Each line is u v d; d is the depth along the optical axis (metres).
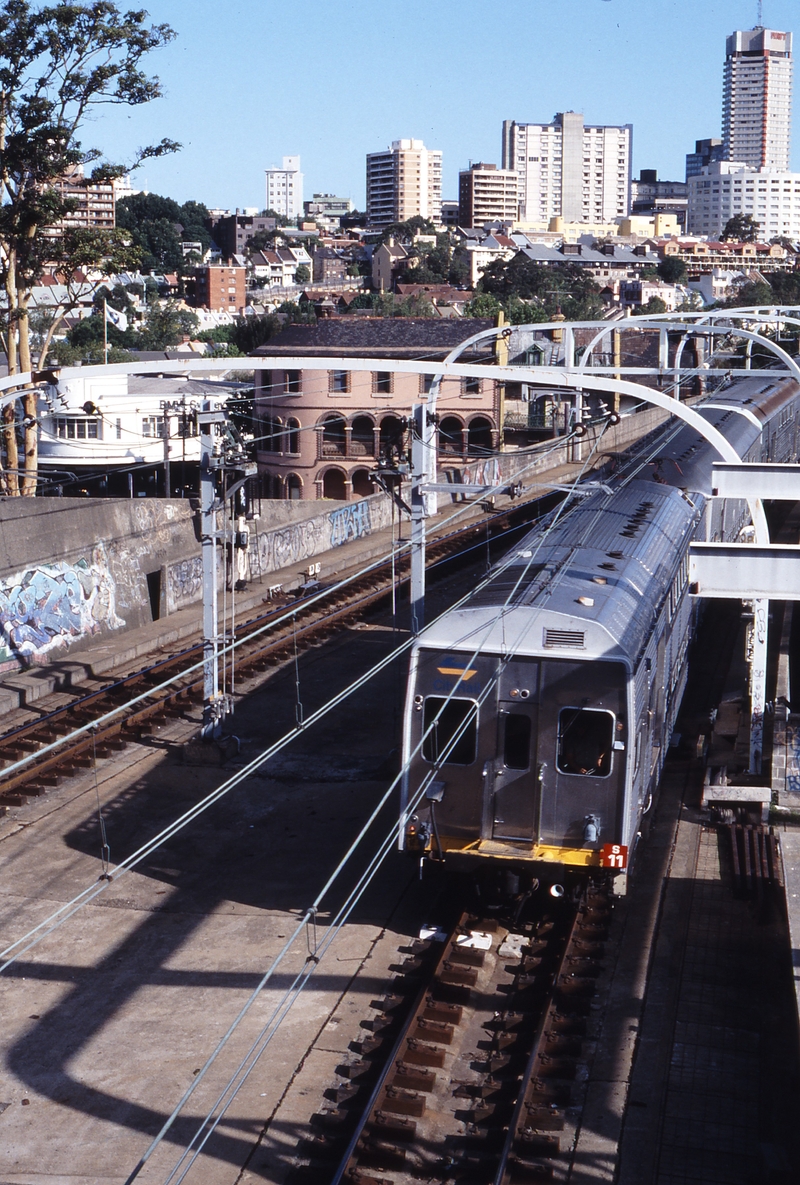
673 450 24.08
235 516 29.27
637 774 13.36
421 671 13.21
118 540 26.47
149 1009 11.89
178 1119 10.12
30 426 34.66
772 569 14.98
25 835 16.03
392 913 13.91
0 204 34.00
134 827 16.41
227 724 20.75
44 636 23.66
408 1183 9.33
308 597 29.50
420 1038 11.27
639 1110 10.20
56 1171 9.48
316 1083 10.59
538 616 13.09
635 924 13.63
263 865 15.28
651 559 16.14
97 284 36.03
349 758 19.14
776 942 12.91
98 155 34.56
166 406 31.34
